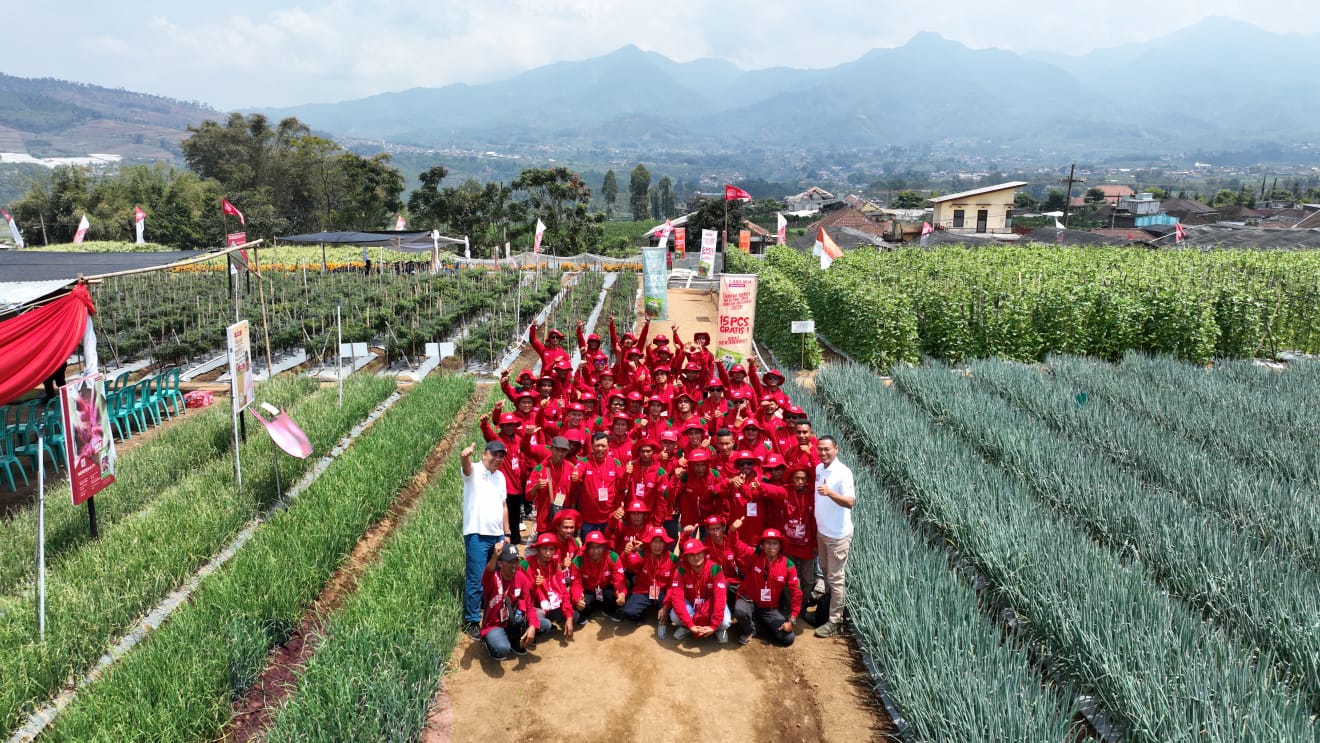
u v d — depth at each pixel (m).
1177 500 11.19
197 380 21.62
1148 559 9.95
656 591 9.22
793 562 9.38
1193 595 9.03
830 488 8.61
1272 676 7.25
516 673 8.37
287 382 19.03
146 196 77.94
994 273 27.73
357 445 14.08
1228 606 8.54
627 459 10.14
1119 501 11.07
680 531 10.16
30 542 10.12
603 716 7.73
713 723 7.67
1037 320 22.81
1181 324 22.33
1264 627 8.02
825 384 18.36
